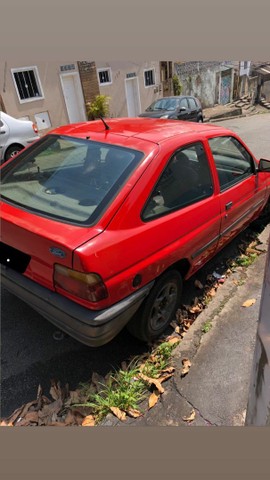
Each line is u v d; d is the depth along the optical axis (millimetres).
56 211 2139
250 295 3092
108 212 2002
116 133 2543
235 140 3279
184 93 19453
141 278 2119
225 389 2223
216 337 2627
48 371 2352
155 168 2225
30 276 2145
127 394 2127
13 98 10680
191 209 2527
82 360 2443
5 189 2531
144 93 15867
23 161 2715
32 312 2855
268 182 3846
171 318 2707
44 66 11180
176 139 2492
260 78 24234
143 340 2512
